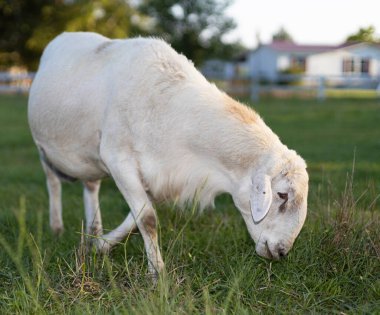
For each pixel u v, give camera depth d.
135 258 4.39
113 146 4.29
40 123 5.04
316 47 42.38
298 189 3.76
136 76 4.25
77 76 4.69
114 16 34.47
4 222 5.34
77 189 7.02
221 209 5.62
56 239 4.96
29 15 32.91
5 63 34.25
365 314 3.51
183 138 4.10
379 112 17.42
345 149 10.00
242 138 3.96
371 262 4.08
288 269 4.07
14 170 8.23
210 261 4.31
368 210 4.71
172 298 3.48
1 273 4.06
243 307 3.59
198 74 4.37
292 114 17.06
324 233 4.32
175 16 39.25
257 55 43.34
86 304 3.49
